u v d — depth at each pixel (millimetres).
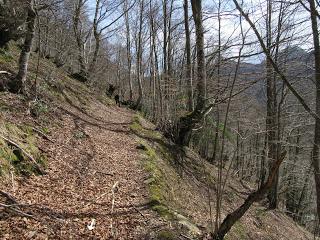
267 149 18469
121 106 29297
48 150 10039
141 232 7270
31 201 6984
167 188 11539
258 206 19531
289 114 13852
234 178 21828
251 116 14648
